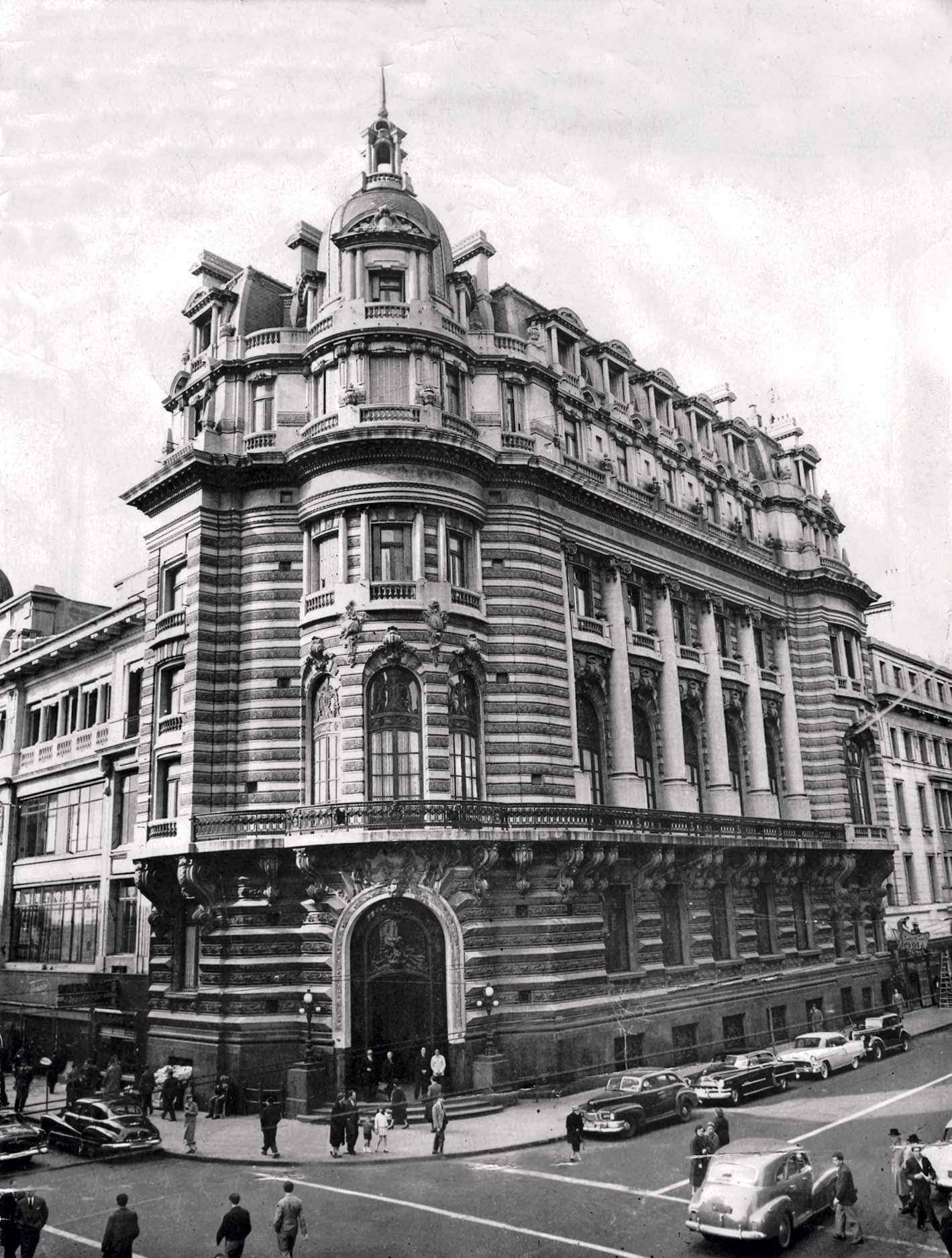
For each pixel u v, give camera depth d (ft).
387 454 142.31
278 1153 107.45
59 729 204.54
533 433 160.15
